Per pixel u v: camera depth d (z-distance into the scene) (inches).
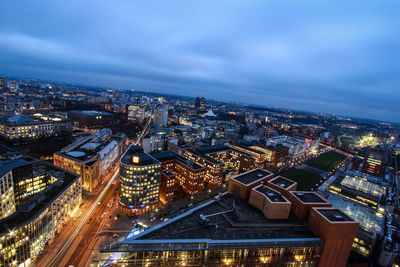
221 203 4183.1
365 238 4975.4
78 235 4886.8
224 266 3191.4
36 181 5767.7
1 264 3452.3
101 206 6171.3
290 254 3363.7
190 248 3036.4
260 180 4601.4
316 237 3469.5
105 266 2910.9
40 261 4077.3
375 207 6678.2
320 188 7746.1
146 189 5890.8
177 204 6688.0
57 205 4761.3
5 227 3563.0
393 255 4596.5
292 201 4106.8
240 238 3272.6
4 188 4714.6
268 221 3710.6
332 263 3479.3
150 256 2987.2
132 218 5713.6
